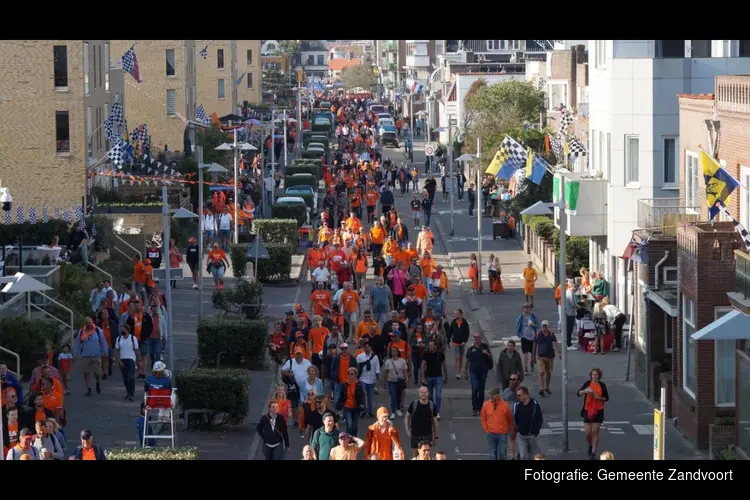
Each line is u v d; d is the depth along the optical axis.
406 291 76.12
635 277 67.88
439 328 67.25
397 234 107.56
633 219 81.81
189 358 72.50
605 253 87.25
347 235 95.62
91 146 121.31
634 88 81.12
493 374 70.19
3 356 64.56
